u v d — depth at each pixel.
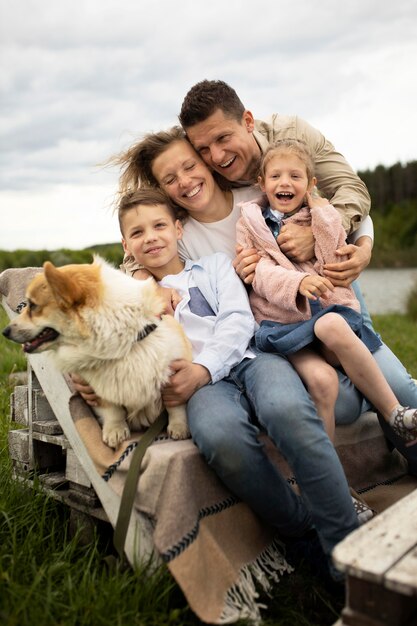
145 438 2.31
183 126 3.07
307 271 2.83
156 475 2.17
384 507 2.71
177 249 3.10
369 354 2.57
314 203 2.92
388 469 3.03
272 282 2.69
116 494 2.32
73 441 2.54
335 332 2.51
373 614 1.67
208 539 2.17
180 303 2.79
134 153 3.14
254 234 2.89
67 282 2.16
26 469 2.98
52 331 2.27
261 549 2.36
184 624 2.03
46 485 2.83
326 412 2.50
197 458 2.24
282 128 3.35
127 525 2.16
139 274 3.02
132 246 2.96
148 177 3.21
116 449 2.36
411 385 2.84
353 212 3.12
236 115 3.04
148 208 2.91
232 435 2.20
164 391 2.39
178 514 2.11
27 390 2.98
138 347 2.31
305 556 2.43
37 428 2.88
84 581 2.12
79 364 2.29
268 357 2.54
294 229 2.84
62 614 1.99
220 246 3.14
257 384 2.40
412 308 11.98
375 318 11.30
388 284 27.55
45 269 2.11
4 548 2.36
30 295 2.25
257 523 2.38
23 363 5.54
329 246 2.79
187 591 2.01
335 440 2.77
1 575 2.10
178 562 2.05
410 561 1.68
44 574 2.19
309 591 2.31
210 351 2.52
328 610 2.23
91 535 2.58
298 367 2.56
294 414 2.20
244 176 3.20
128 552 2.23
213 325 2.73
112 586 2.09
